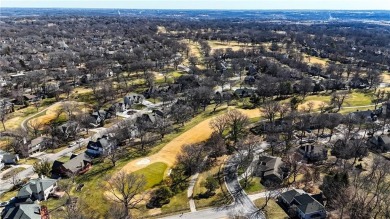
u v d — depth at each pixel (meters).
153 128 128.38
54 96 177.75
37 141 122.25
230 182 92.50
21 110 160.62
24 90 189.00
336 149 107.62
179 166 101.38
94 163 107.81
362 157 106.00
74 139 131.25
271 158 99.62
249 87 193.12
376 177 92.06
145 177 94.50
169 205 83.06
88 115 145.50
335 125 122.12
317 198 81.44
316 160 103.94
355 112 141.50
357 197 79.69
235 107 154.75
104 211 80.69
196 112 152.25
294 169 92.12
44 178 93.50
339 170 94.88
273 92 168.88
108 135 123.44
